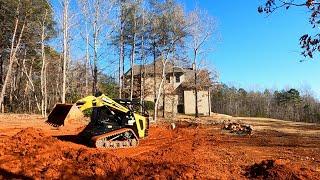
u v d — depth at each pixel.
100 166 11.96
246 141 21.19
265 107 106.50
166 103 60.19
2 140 17.33
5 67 60.84
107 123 16.84
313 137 23.84
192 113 60.22
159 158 14.61
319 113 96.19
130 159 13.51
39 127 27.66
